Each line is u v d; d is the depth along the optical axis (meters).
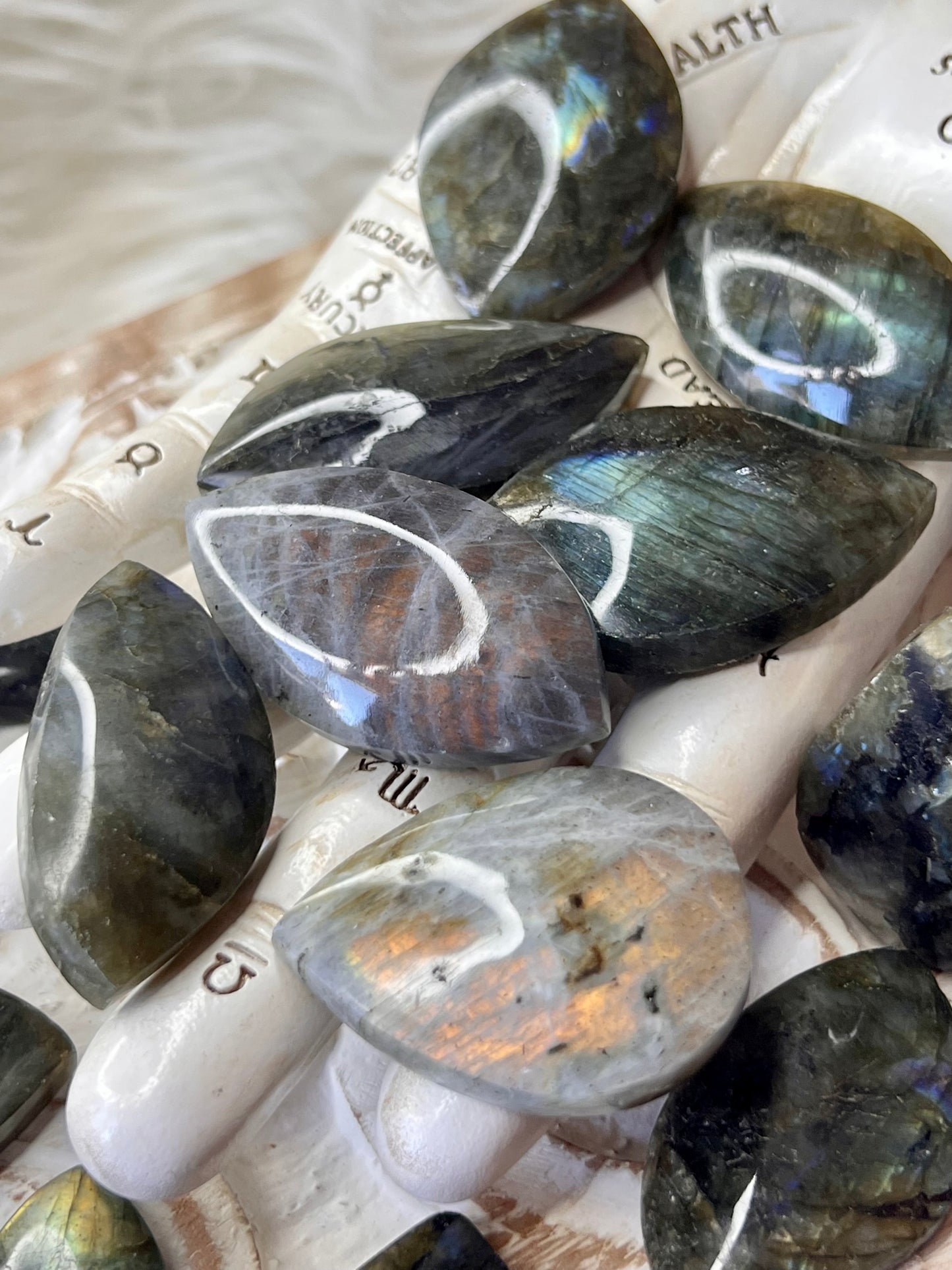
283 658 0.12
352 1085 0.14
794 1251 0.11
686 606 0.12
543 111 0.14
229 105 0.19
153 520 0.15
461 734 0.12
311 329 0.16
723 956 0.11
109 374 0.19
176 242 0.19
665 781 0.13
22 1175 0.14
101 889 0.11
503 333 0.14
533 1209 0.13
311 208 0.20
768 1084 0.11
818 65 0.15
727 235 0.14
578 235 0.14
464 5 0.19
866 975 0.12
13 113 0.18
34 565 0.15
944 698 0.11
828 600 0.12
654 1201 0.12
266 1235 0.13
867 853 0.12
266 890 0.12
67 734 0.12
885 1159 0.11
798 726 0.13
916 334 0.13
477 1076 0.10
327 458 0.13
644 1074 0.10
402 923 0.11
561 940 0.11
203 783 0.12
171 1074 0.11
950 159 0.14
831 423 0.13
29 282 0.19
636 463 0.13
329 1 0.18
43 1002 0.14
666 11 0.16
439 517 0.12
